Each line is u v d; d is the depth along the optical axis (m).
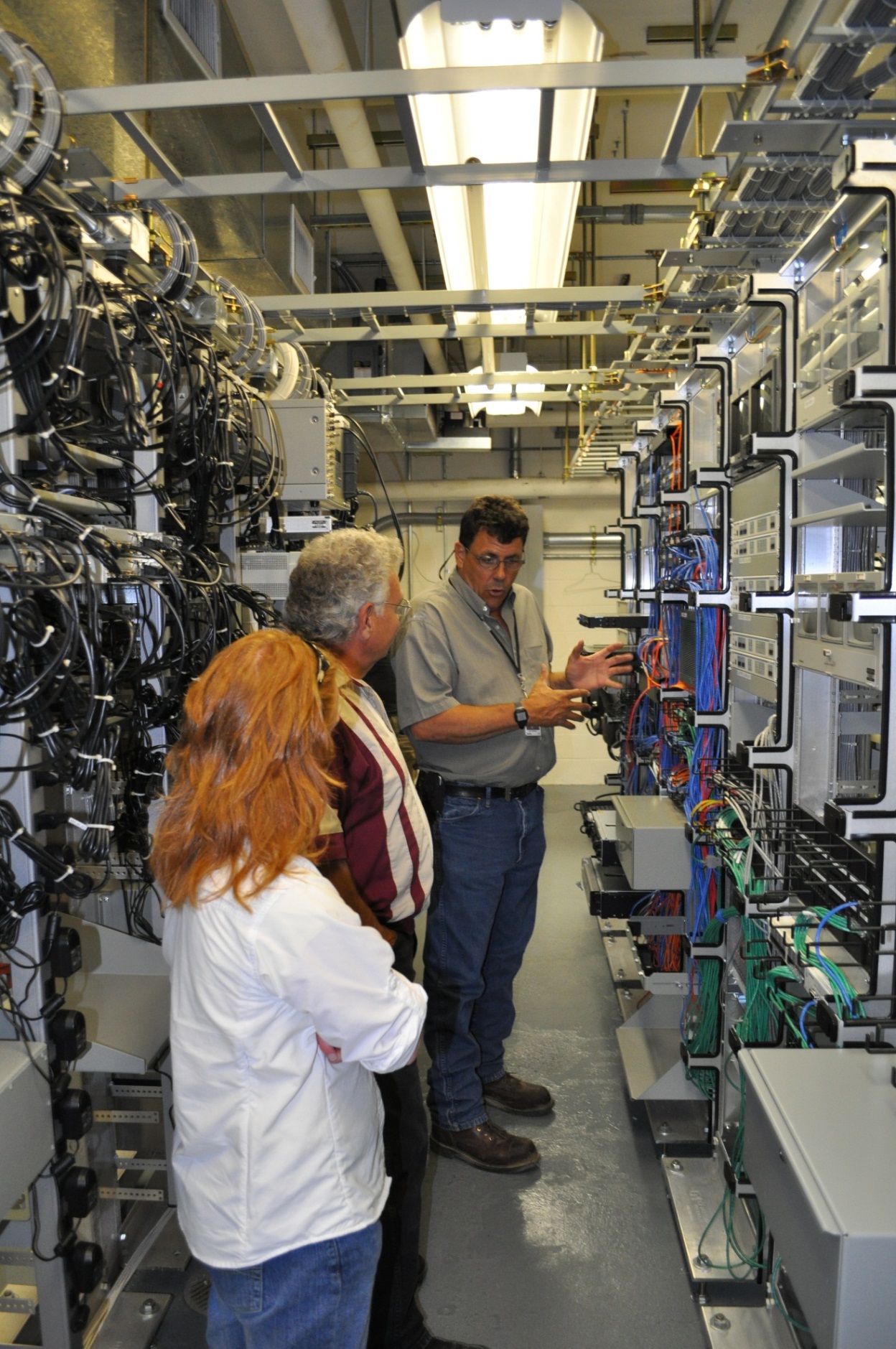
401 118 1.79
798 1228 1.10
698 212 1.94
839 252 1.61
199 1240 1.02
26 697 1.29
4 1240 1.76
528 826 2.31
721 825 2.02
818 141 1.65
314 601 1.38
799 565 1.76
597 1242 2.09
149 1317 1.82
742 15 2.89
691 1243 1.97
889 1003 1.37
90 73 2.11
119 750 1.84
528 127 1.93
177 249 1.86
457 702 2.17
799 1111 1.20
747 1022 1.88
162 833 1.02
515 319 3.16
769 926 1.63
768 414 1.90
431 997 2.31
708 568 2.32
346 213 4.38
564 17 1.58
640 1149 2.44
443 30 1.64
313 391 3.22
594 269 4.28
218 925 0.97
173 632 1.72
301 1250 1.01
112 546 1.56
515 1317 1.86
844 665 1.47
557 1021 3.21
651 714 3.22
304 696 1.02
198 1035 1.01
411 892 1.43
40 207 1.37
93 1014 1.73
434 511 6.82
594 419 4.53
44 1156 1.50
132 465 1.79
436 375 3.89
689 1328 1.83
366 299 2.85
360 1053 0.97
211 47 2.64
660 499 2.49
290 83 1.72
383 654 1.46
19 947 1.48
